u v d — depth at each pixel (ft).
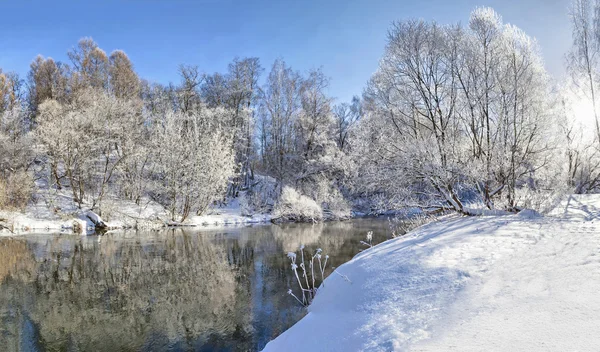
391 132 44.86
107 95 110.83
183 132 93.56
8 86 119.75
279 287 33.68
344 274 26.30
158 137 90.53
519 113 38.27
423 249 24.52
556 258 17.35
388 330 13.74
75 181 93.61
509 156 37.55
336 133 128.98
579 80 45.29
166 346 22.66
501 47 39.32
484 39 39.99
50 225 77.05
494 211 35.45
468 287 16.25
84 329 25.46
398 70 43.91
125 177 92.73
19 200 79.36
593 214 27.53
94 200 86.79
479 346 10.54
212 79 122.21
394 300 17.35
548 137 39.01
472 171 36.32
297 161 111.96
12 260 47.34
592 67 44.60
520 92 37.45
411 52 43.04
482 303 14.07
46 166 98.12
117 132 93.35
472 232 26.84
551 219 27.40
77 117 87.97
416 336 12.43
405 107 45.16
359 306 18.53
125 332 24.84
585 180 47.65
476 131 41.52
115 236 67.67
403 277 20.03
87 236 67.67
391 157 42.60
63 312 28.81
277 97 114.32
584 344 9.52
